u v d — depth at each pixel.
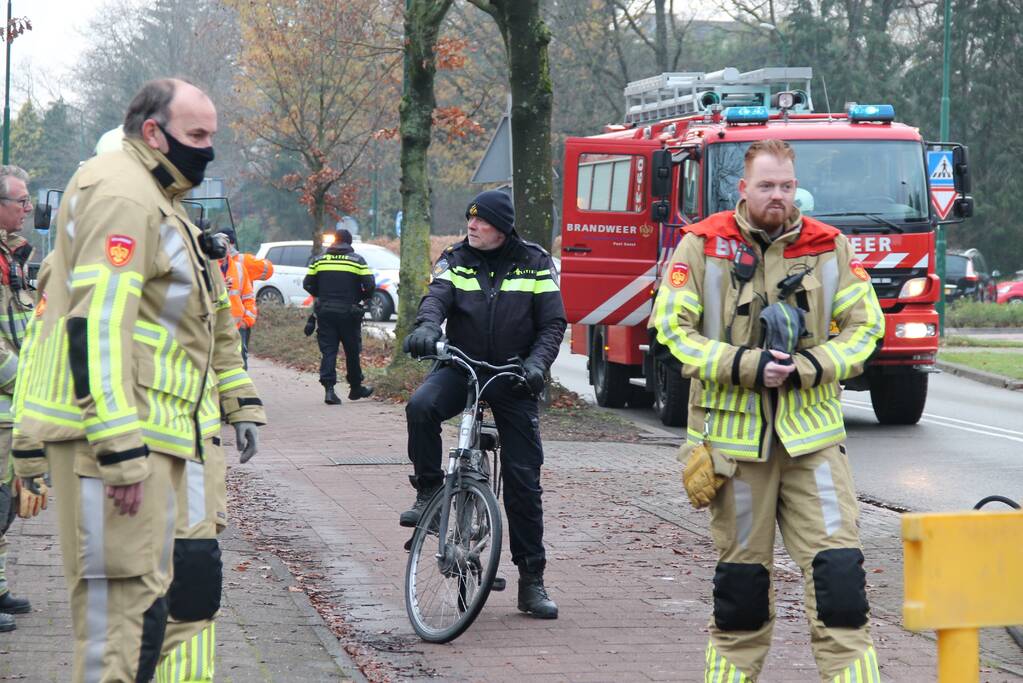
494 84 47.44
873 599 7.87
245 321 18.28
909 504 11.54
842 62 59.97
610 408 20.02
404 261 20.62
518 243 7.35
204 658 4.67
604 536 9.54
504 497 7.33
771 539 5.17
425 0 20.23
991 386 23.58
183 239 4.50
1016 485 12.51
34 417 4.30
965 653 3.29
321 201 37.22
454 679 6.18
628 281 17.53
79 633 4.37
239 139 51.62
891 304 16.17
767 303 5.18
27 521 8.99
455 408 7.40
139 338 4.42
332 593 7.78
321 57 35.94
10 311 6.71
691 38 57.66
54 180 96.94
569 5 50.34
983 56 63.19
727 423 5.12
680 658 6.55
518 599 7.49
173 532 4.50
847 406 19.83
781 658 6.58
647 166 17.53
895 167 16.34
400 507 10.46
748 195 5.21
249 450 5.11
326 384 18.19
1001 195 62.34
